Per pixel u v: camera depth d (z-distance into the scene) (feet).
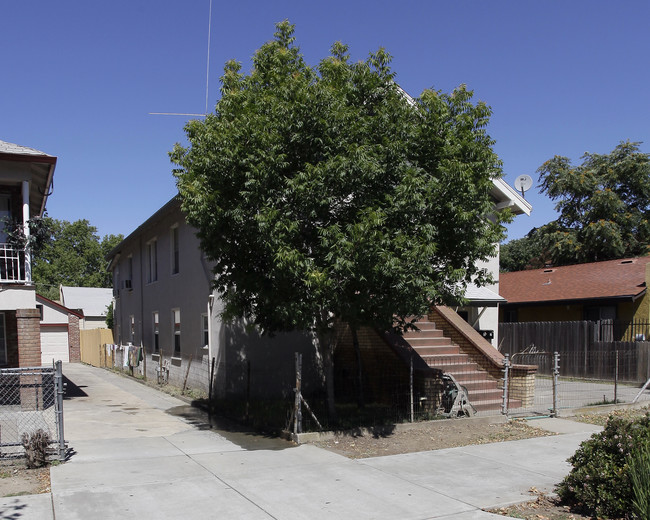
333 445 28.66
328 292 27.25
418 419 34.50
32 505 18.99
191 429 33.40
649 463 16.63
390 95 30.83
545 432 32.65
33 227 40.70
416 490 21.27
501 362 42.32
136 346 72.95
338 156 26.63
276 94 29.50
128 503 19.35
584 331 60.75
